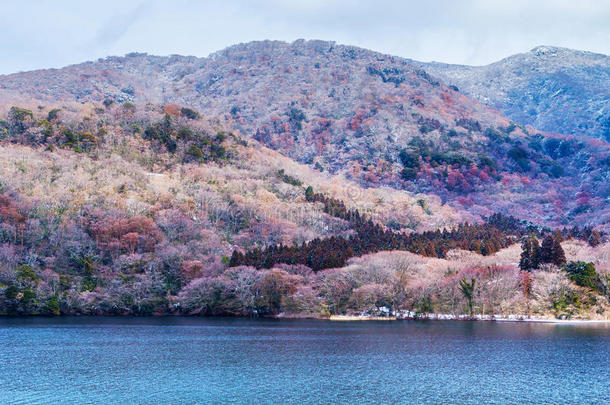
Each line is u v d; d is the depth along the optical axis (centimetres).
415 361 10869
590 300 17700
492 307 17875
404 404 8050
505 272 18300
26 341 12606
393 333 14525
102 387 8644
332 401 8138
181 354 11300
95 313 17962
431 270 18475
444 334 14312
